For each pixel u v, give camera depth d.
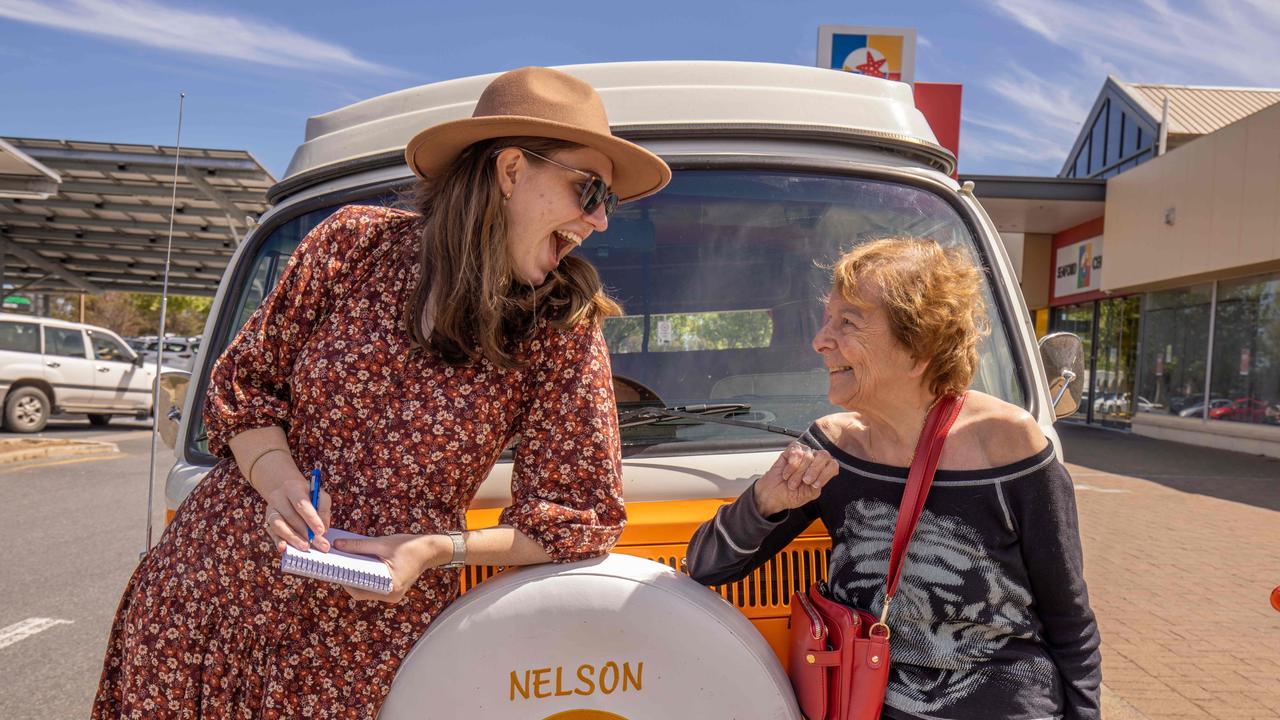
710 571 1.80
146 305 52.62
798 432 2.30
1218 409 16.50
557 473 1.68
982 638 1.65
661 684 1.60
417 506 1.67
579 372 1.70
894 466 1.72
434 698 1.59
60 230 19.20
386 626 1.68
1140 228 18.27
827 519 1.79
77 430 18.27
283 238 2.69
